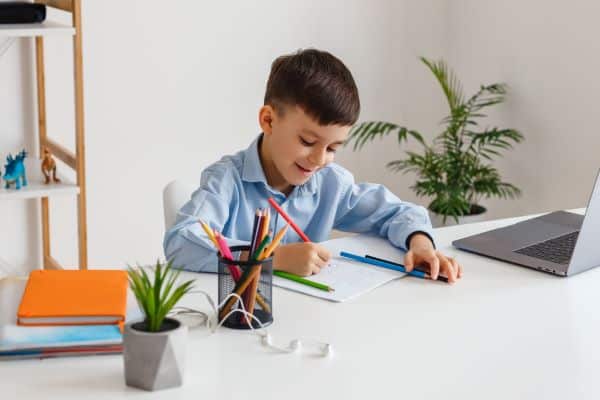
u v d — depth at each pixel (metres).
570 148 2.99
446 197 3.04
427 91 3.46
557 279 1.47
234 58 2.98
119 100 2.79
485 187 3.08
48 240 2.72
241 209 1.67
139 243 2.92
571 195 3.01
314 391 1.00
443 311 1.29
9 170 2.30
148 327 1.00
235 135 3.04
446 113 3.51
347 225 1.82
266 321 1.21
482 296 1.36
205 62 2.93
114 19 2.73
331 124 1.49
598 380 1.05
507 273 1.49
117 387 1.00
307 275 1.41
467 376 1.05
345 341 1.16
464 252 1.62
